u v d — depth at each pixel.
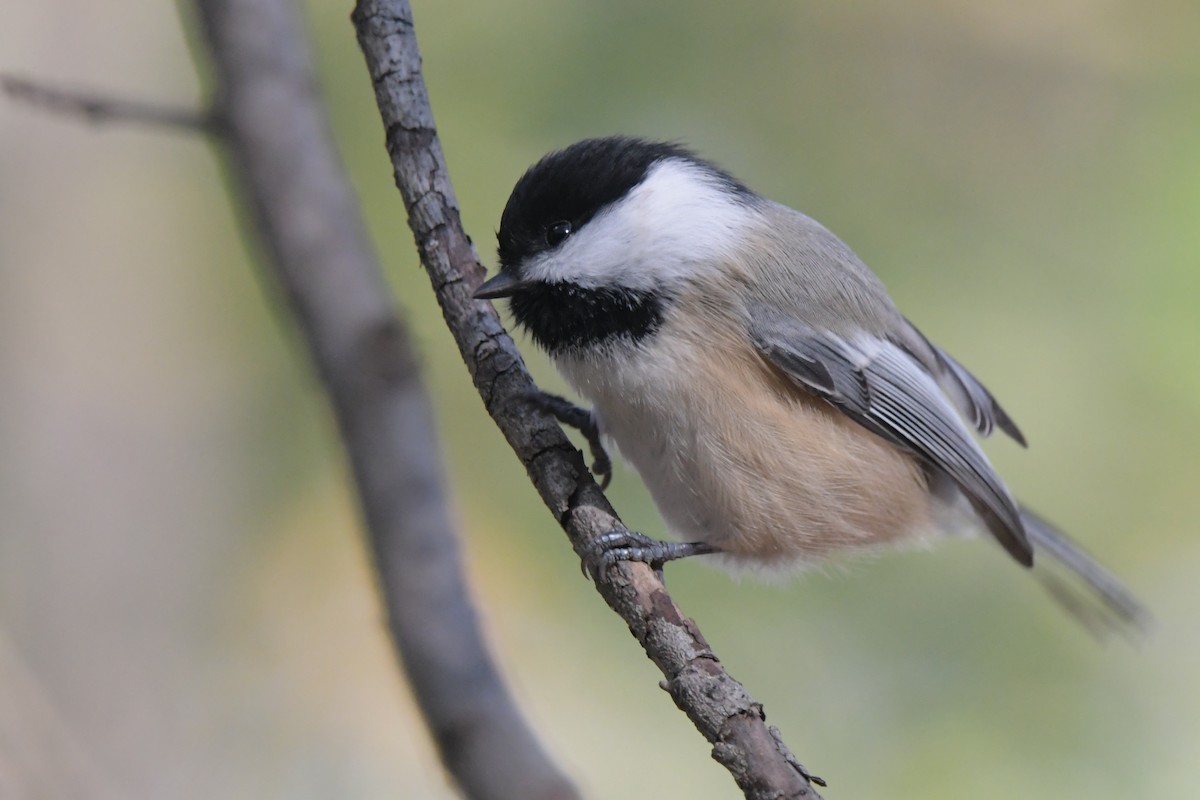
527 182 5.88
